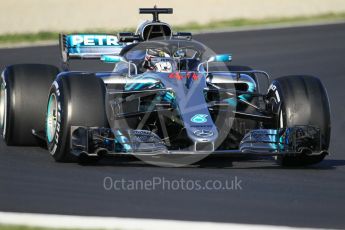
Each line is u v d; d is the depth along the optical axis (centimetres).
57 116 3069
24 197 2614
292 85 3186
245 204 2570
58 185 2773
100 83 3103
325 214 2475
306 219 2417
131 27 8650
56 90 3112
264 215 2452
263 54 6800
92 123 3020
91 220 2317
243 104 3553
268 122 3334
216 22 9100
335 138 3950
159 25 3753
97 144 2933
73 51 4003
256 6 10331
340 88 5366
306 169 3139
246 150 2975
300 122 3095
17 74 3528
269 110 3347
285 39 7675
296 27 8581
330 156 3500
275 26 8719
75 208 2486
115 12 9725
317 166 3222
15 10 9862
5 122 3525
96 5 10269
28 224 2270
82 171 2986
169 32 3781
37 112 3484
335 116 4516
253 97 3559
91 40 4050
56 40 7894
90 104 3031
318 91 3162
